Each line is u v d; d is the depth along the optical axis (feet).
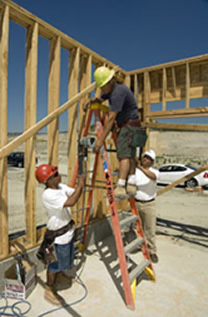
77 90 12.28
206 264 11.99
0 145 8.99
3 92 8.86
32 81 10.01
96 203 14.78
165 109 15.71
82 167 10.81
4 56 8.82
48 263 8.69
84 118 13.14
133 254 12.93
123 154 9.64
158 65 15.62
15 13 9.23
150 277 10.40
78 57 12.22
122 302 8.84
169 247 14.02
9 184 34.86
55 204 8.36
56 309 8.35
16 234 15.65
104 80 9.32
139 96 17.33
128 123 9.72
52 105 11.30
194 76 14.80
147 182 11.68
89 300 8.91
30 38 10.11
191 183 34.45
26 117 10.25
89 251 13.14
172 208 23.18
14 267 9.11
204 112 14.11
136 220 10.59
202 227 17.69
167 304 8.77
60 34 11.01
